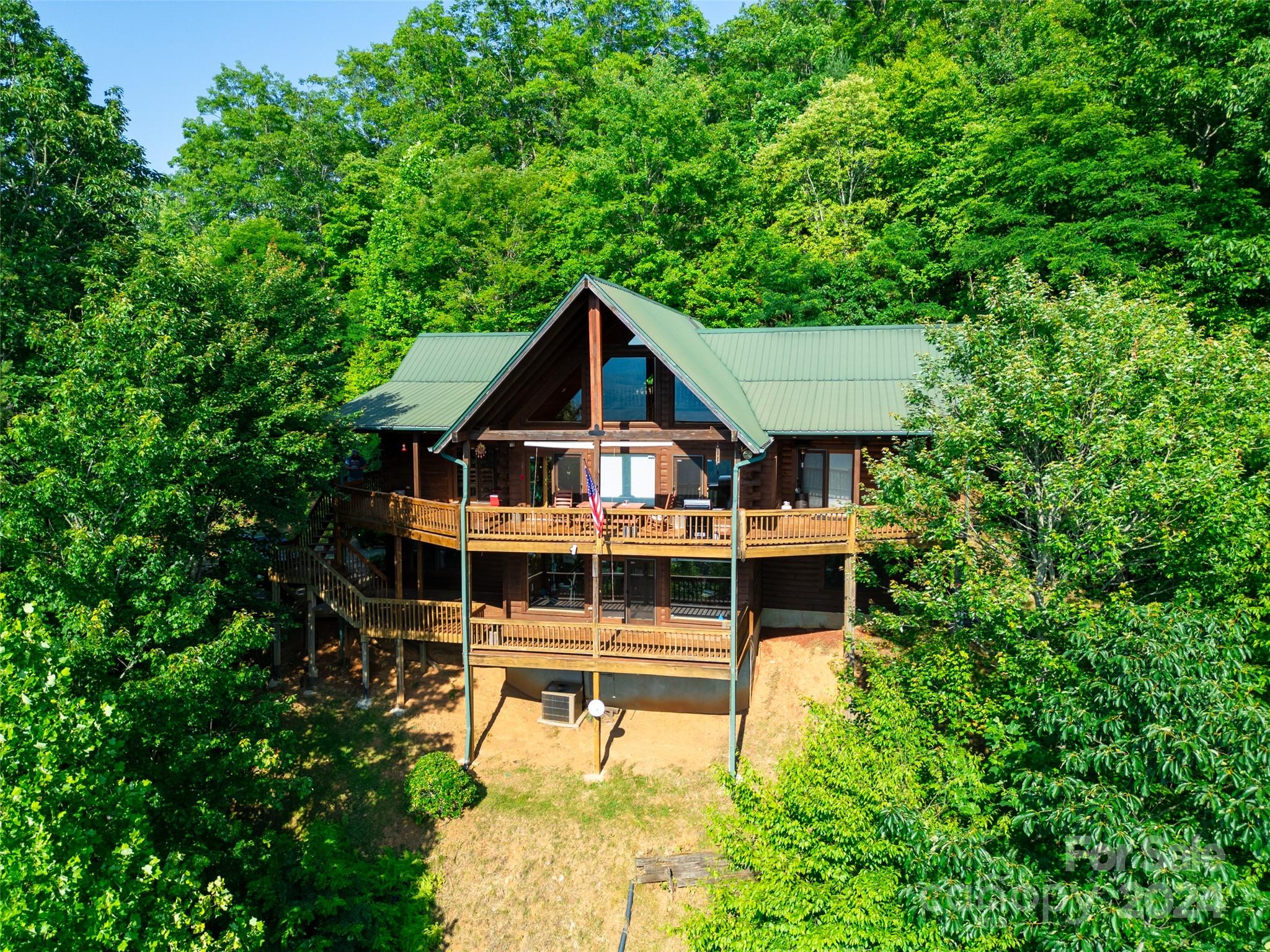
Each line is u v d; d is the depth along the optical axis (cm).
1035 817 1103
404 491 2739
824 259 3672
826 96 4041
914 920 1102
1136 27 3212
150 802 1252
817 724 1600
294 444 1898
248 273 2214
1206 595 1365
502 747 2128
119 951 898
